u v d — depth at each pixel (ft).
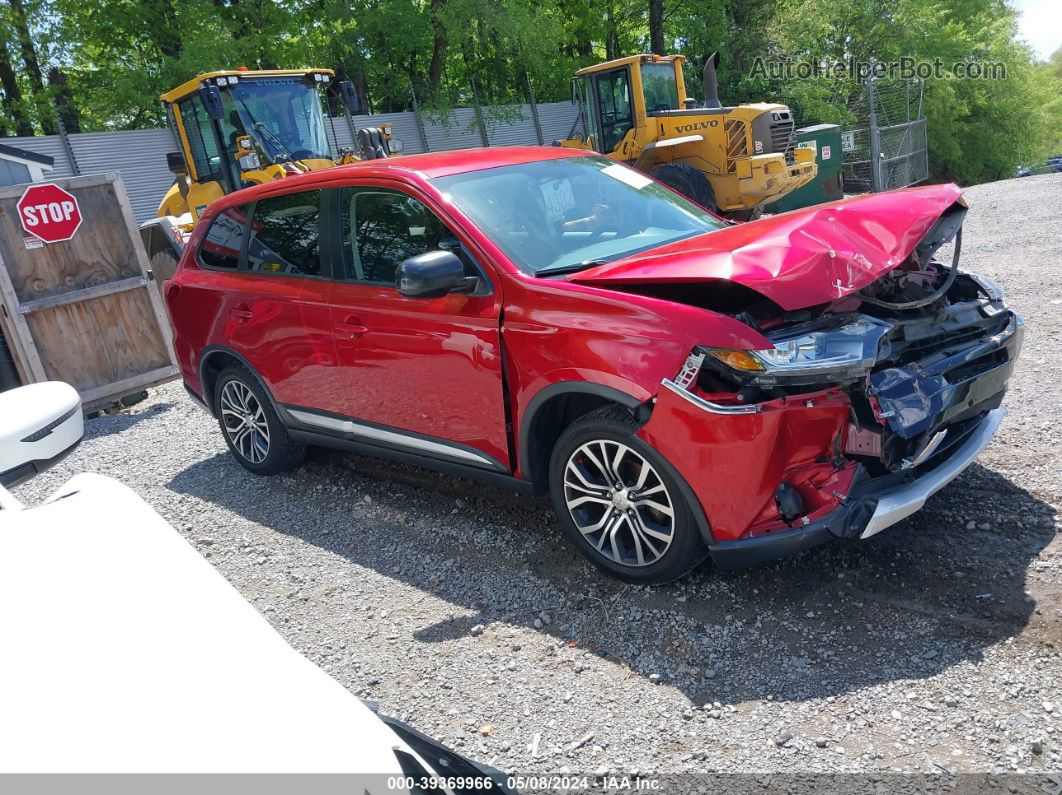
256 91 34.96
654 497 10.61
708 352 9.56
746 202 45.70
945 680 8.77
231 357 16.46
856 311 10.50
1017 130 127.75
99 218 25.66
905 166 92.63
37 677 5.01
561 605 11.23
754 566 11.31
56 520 6.87
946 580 10.41
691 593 10.94
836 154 56.90
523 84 94.73
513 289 11.51
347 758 4.58
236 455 17.62
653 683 9.46
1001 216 38.40
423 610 11.66
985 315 11.63
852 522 9.71
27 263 24.34
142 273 26.53
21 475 11.31
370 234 13.71
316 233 14.60
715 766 8.13
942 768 7.69
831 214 10.93
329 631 11.46
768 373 9.28
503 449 12.08
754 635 9.98
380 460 17.29
